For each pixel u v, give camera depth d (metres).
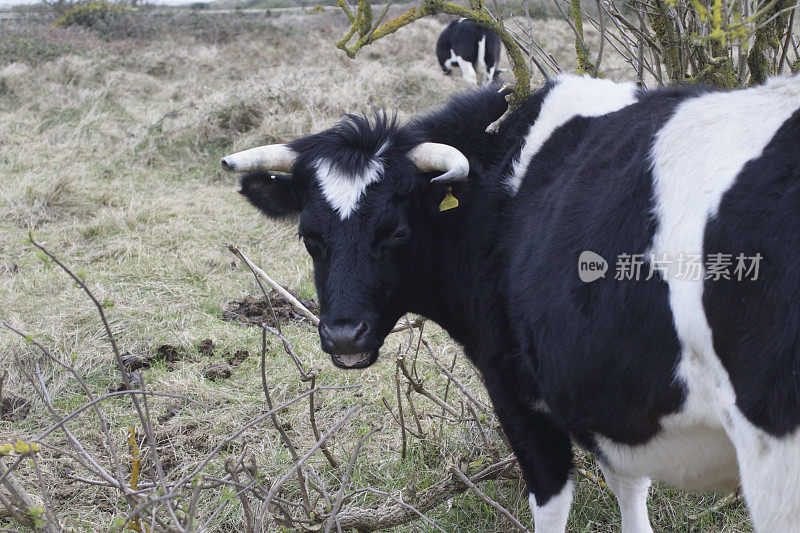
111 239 6.63
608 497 3.34
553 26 17.12
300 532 2.91
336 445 3.83
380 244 2.87
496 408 2.93
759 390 1.82
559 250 2.34
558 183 2.55
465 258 2.95
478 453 3.62
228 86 12.30
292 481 3.51
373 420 4.06
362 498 3.42
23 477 3.56
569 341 2.29
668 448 2.25
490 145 3.01
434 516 3.31
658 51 3.48
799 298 1.73
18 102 11.33
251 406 4.24
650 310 2.05
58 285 5.73
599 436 2.46
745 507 3.19
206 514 3.30
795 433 1.78
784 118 1.89
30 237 2.06
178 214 7.19
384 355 4.68
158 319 5.25
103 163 8.82
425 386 4.32
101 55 15.15
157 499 2.12
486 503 3.11
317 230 2.88
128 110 11.21
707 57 2.90
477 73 14.73
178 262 6.18
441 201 2.89
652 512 3.29
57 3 19.61
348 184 2.85
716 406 1.96
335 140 2.96
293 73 11.06
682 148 2.05
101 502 3.47
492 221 2.82
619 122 2.48
